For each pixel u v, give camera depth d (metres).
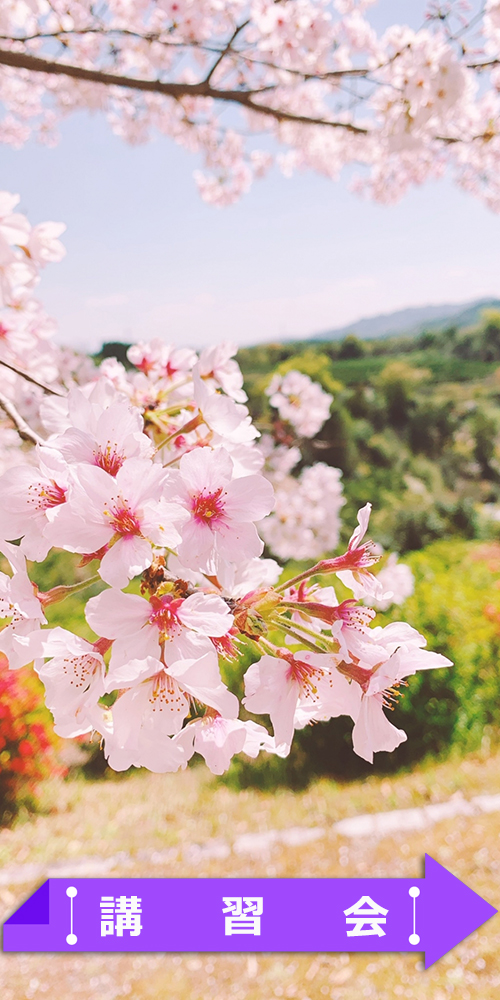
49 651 1.01
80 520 0.99
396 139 2.95
